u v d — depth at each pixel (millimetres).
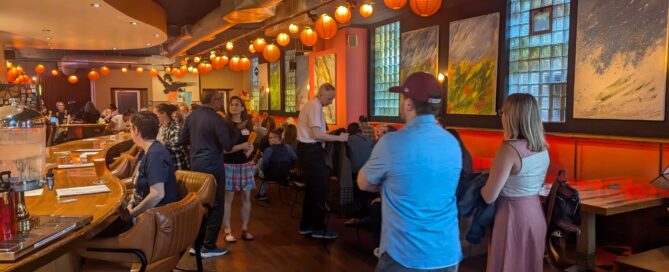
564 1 6023
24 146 2051
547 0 6242
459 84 7594
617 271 3137
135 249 2504
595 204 3553
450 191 1926
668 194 3945
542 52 6332
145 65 17891
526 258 2553
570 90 5926
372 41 9891
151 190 3086
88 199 2746
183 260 4324
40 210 2455
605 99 5500
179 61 16594
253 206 6668
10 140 2043
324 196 4977
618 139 5234
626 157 5219
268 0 5844
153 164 3115
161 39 10055
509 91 6832
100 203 2639
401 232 1855
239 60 11664
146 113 3236
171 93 16828
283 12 7492
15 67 14367
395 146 1856
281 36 8078
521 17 6617
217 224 4418
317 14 7211
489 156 6992
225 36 12500
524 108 2482
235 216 6074
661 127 4984
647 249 4074
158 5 8836
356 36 9773
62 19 7480
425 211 1847
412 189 1835
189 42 11148
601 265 4156
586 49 5676
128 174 4863
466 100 7465
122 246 2510
